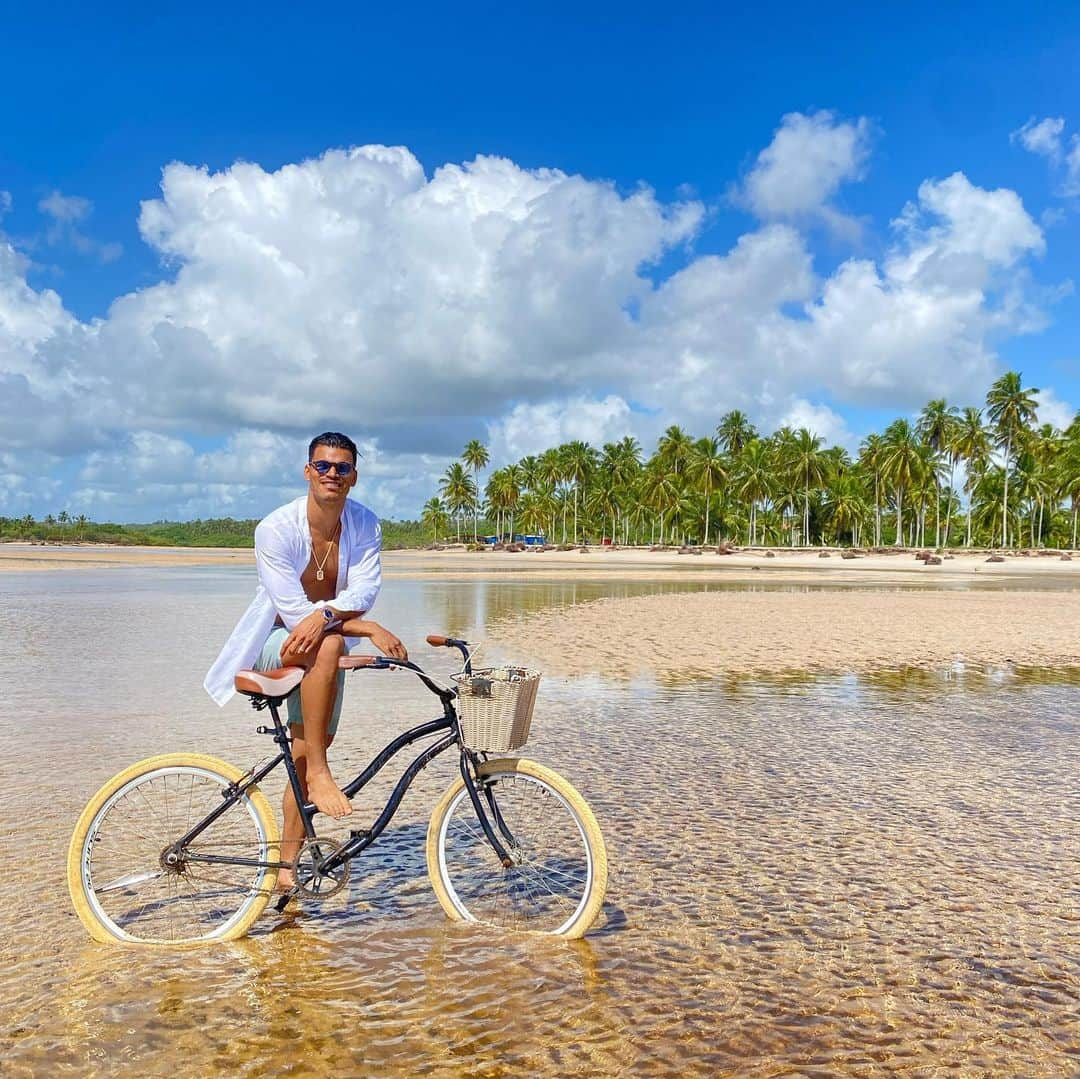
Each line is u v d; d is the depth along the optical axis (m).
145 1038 3.02
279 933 3.87
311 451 3.90
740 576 42.50
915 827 5.36
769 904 4.17
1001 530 115.62
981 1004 3.28
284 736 3.90
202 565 51.72
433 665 11.88
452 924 3.95
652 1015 3.18
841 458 122.00
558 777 3.88
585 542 141.88
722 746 7.43
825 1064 2.89
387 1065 2.87
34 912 4.05
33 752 7.01
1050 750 7.37
